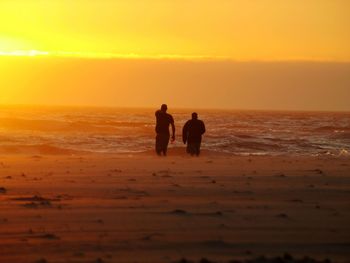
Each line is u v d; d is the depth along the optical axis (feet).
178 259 114.01
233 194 199.93
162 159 353.72
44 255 116.78
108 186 217.77
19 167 288.51
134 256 116.26
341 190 212.84
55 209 166.20
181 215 158.71
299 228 143.02
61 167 289.94
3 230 138.31
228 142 620.49
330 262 112.27
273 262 111.86
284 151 545.03
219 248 123.13
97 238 131.03
